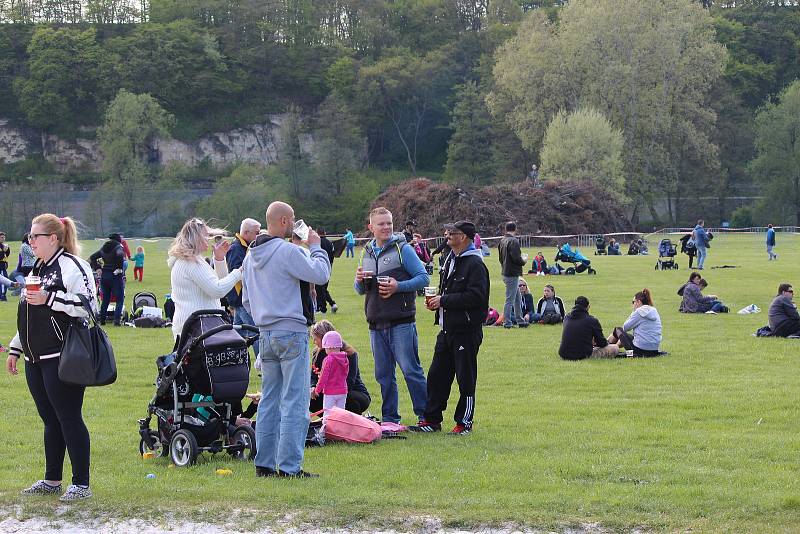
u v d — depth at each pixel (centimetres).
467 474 1352
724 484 1270
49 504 1177
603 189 12731
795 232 14188
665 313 3859
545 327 3438
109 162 16912
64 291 1167
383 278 1700
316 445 1587
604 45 13962
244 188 16412
